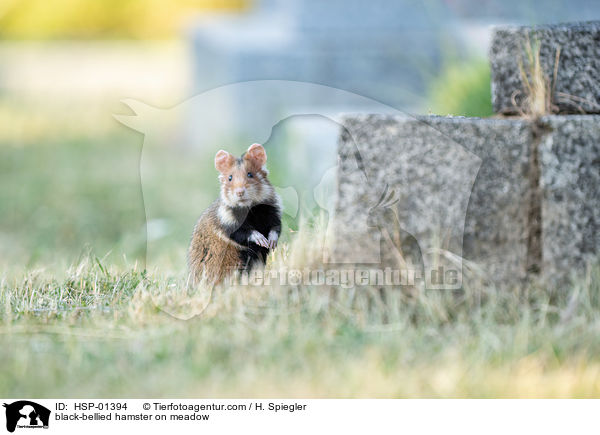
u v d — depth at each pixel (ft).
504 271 25.39
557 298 25.14
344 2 60.23
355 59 59.82
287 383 20.38
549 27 28.17
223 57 61.05
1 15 130.72
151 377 20.63
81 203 55.93
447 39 52.90
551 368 21.45
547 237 25.32
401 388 20.26
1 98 100.48
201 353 21.42
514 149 25.31
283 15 67.67
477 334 23.00
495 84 28.99
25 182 62.03
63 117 90.38
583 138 25.12
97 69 120.47
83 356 21.63
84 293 26.91
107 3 131.85
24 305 25.27
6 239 49.44
